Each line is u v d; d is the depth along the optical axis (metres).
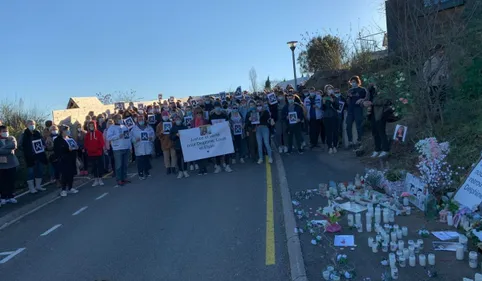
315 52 27.27
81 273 5.72
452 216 5.75
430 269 4.55
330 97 12.66
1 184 10.48
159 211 8.51
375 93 11.24
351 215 6.10
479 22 8.89
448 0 9.86
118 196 10.46
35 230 8.16
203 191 9.91
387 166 9.02
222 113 12.92
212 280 5.11
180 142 11.92
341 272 4.68
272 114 14.40
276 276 5.04
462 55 8.74
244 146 13.52
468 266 4.55
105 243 6.86
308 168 10.69
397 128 8.13
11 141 10.57
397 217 6.25
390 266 4.62
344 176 9.27
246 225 7.01
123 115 15.73
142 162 12.47
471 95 8.77
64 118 17.47
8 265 6.32
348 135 12.57
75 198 10.84
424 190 6.36
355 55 19.80
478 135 7.66
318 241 5.70
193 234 6.84
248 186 9.89
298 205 7.48
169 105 19.27
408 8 9.33
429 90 9.02
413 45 9.14
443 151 6.80
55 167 12.16
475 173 5.95
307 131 15.25
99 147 12.30
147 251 6.29
